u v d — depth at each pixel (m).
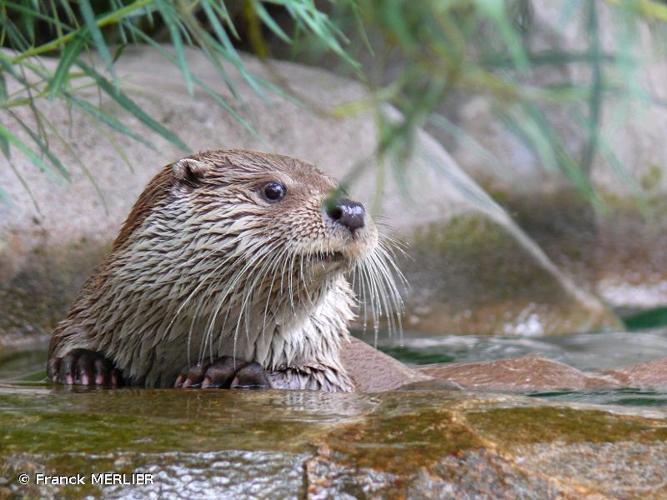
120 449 6.25
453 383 10.45
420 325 15.47
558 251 19.91
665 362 11.25
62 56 8.23
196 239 9.11
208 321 9.28
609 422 6.79
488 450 6.26
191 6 7.62
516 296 16.34
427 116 5.28
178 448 6.26
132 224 9.62
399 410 7.05
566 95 4.37
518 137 4.85
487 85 4.25
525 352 13.66
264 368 9.54
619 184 20.27
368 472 6.03
